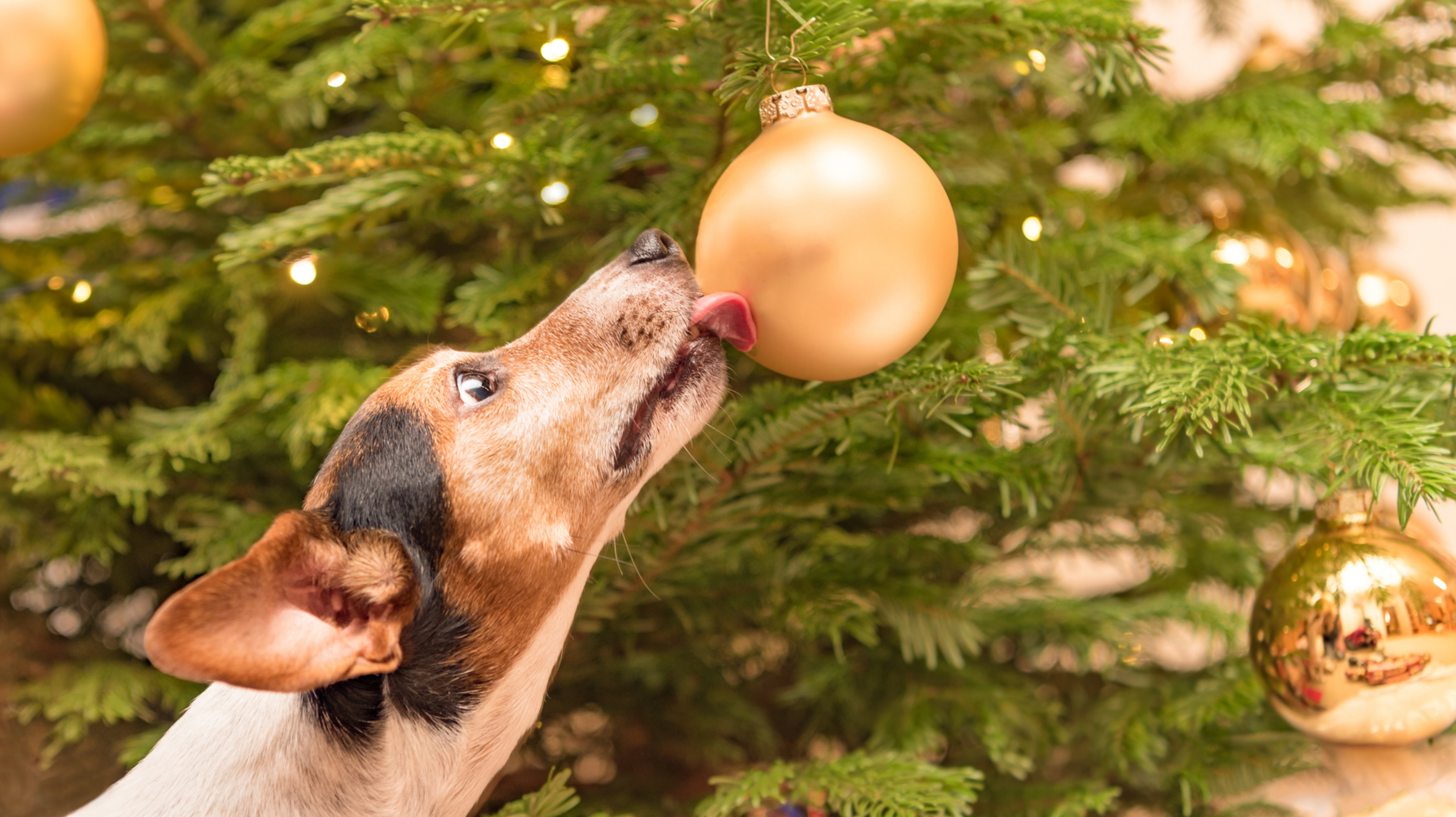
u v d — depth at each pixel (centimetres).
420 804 107
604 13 117
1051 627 152
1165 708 143
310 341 170
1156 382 105
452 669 107
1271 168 143
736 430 121
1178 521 163
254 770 101
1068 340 115
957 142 130
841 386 121
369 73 143
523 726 116
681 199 122
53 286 162
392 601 99
